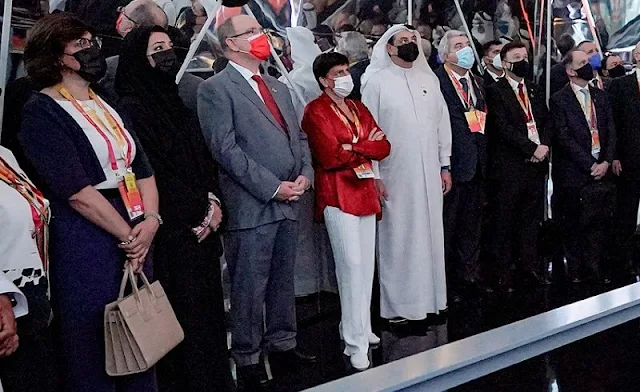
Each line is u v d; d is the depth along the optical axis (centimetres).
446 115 428
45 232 218
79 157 232
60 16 237
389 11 479
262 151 322
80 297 232
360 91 430
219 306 292
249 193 322
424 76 415
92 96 246
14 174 216
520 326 144
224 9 396
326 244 445
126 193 241
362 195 348
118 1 342
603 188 488
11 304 200
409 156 399
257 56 327
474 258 470
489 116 471
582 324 150
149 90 274
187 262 269
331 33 450
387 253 407
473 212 464
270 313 346
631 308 161
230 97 321
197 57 385
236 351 332
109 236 236
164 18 361
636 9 646
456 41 449
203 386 268
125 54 275
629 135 512
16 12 296
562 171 496
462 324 405
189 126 287
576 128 486
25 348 210
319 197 350
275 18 424
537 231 490
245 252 325
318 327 411
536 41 574
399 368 125
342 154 340
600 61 527
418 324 407
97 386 235
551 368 197
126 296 238
